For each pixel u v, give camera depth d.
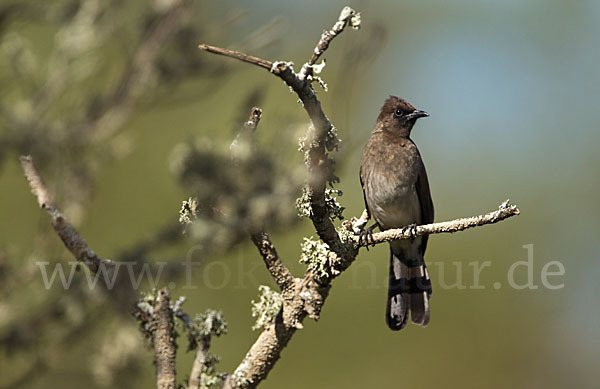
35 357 8.35
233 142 5.64
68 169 9.84
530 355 15.77
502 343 15.69
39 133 8.78
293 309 6.17
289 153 5.83
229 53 5.19
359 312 14.93
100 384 7.84
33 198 13.63
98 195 13.63
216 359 5.97
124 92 10.56
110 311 7.27
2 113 8.52
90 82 11.73
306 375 14.69
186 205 5.88
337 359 14.70
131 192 14.29
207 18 12.02
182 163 5.60
